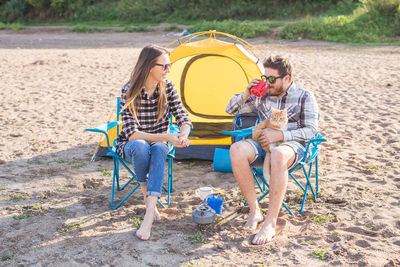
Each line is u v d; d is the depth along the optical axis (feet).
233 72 20.93
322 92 29.27
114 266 9.39
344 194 13.08
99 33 82.94
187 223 11.44
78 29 85.97
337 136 19.47
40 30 89.71
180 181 14.73
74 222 11.48
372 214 11.69
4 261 9.58
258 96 11.12
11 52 53.67
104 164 16.34
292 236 10.67
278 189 10.38
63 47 61.87
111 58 47.52
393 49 50.75
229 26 72.69
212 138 17.88
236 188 13.96
